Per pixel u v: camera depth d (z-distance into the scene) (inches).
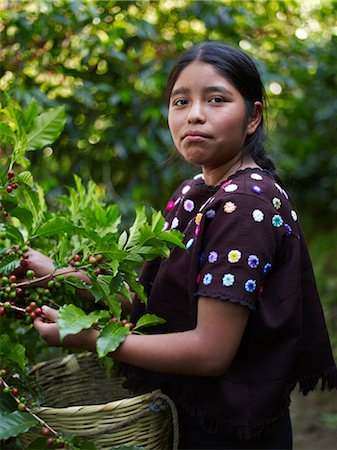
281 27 104.3
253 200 43.9
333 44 120.5
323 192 165.3
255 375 44.5
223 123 46.0
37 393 47.7
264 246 43.0
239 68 46.9
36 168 88.5
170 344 42.1
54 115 50.4
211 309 42.3
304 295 48.3
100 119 91.7
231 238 42.8
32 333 56.6
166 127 94.0
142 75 88.2
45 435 41.3
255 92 48.6
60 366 57.2
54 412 43.2
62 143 89.2
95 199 60.8
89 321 40.8
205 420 45.0
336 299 132.3
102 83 87.9
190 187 52.4
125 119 92.7
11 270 46.0
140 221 47.1
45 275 48.8
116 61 89.1
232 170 48.5
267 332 44.1
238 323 42.3
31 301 49.8
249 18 95.1
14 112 49.9
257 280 42.5
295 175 163.5
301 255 48.4
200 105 46.2
